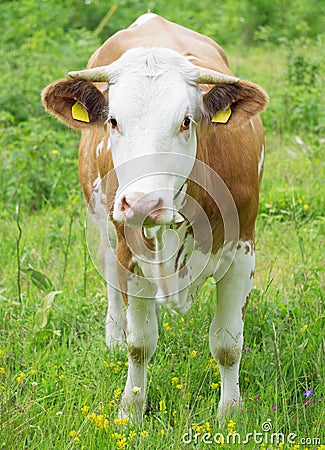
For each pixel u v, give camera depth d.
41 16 14.04
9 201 7.66
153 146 3.77
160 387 4.79
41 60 11.12
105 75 4.07
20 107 9.76
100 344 5.29
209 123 4.16
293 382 4.78
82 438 4.06
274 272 6.21
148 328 4.68
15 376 4.59
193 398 4.66
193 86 4.02
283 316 5.43
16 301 5.80
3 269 6.41
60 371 4.86
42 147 8.27
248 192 4.61
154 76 3.94
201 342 5.12
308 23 15.37
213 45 5.52
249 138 4.73
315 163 8.06
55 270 6.39
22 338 5.18
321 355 4.88
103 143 4.74
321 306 5.41
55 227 6.88
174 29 5.38
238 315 4.67
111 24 14.75
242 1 15.95
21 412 4.22
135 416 4.51
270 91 10.25
